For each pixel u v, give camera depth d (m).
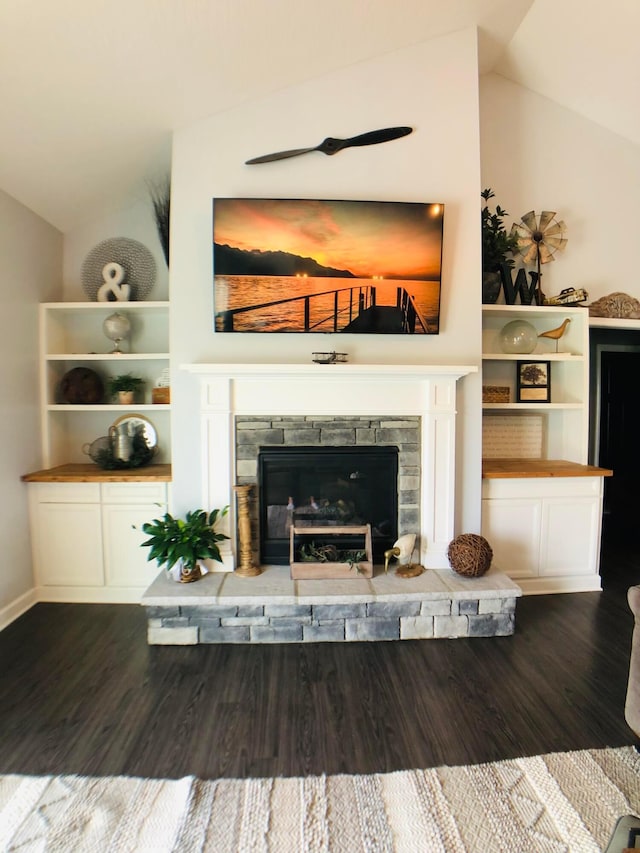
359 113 2.67
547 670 2.20
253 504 2.75
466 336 2.79
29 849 1.32
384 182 2.70
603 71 2.95
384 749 1.70
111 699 1.98
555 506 3.04
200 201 2.65
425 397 2.74
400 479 2.79
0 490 2.65
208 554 2.47
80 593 2.94
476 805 1.47
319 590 2.46
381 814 1.44
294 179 2.67
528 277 3.40
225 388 2.66
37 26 1.88
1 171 2.52
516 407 3.21
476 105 2.72
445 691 2.04
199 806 1.45
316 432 2.75
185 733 1.77
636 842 1.29
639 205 3.47
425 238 2.66
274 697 1.99
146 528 2.54
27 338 2.90
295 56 2.44
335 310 2.66
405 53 2.68
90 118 2.43
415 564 2.75
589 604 2.92
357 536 2.81
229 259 2.59
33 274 2.94
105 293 3.11
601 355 4.48
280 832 1.37
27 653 2.34
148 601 2.36
